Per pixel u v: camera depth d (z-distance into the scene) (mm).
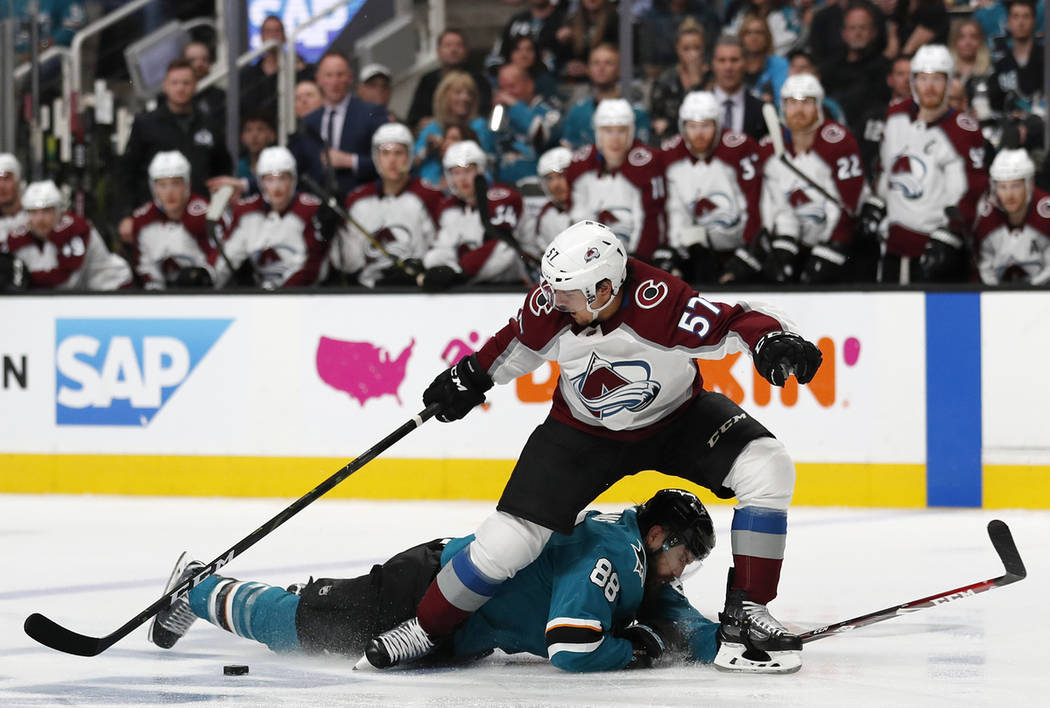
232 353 29516
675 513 13500
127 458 29953
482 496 28594
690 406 13609
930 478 27375
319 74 33656
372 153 33562
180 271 30453
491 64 34844
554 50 34250
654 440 13508
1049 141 31406
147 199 33906
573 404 13352
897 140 29531
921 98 29109
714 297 27891
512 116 34500
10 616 16422
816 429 27641
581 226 12758
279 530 24281
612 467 13305
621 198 29750
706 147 29453
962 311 27188
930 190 29250
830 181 28984
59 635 13094
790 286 27703
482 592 12906
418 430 28781
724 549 21609
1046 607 16734
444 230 30562
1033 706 11641
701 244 28453
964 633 15156
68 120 34938
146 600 17547
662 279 12992
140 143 33781
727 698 11922
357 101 33750
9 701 12000
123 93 35531
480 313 28625
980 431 27203
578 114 34250
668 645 13703
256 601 13914
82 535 23812
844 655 13969
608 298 12688
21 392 30312
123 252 34031
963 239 28250
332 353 29125
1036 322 26953
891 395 27438
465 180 30312
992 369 27125
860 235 29484
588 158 30016
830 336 27609
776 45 33500
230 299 29500
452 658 13672
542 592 13281
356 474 29094
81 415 30109
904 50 32875
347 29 35344
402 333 28844
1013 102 32812
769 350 12359
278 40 34750
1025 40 32594
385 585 13453
